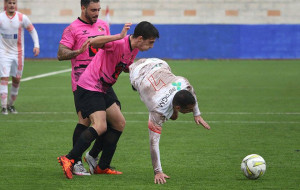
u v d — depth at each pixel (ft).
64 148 63.52
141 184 46.55
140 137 70.95
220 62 212.43
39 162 55.88
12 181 47.47
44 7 234.58
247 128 78.43
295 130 77.05
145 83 44.78
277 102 108.27
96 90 48.55
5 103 90.68
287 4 234.58
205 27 222.48
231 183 46.96
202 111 95.61
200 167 53.78
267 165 54.80
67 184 46.47
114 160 57.36
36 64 204.95
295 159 57.82
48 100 109.70
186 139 69.72
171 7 235.40
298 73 171.42
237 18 235.81
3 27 88.69
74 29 53.93
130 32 230.27
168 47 222.28
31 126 79.10
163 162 56.13
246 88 132.16
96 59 49.08
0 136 70.85
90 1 53.26
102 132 48.24
